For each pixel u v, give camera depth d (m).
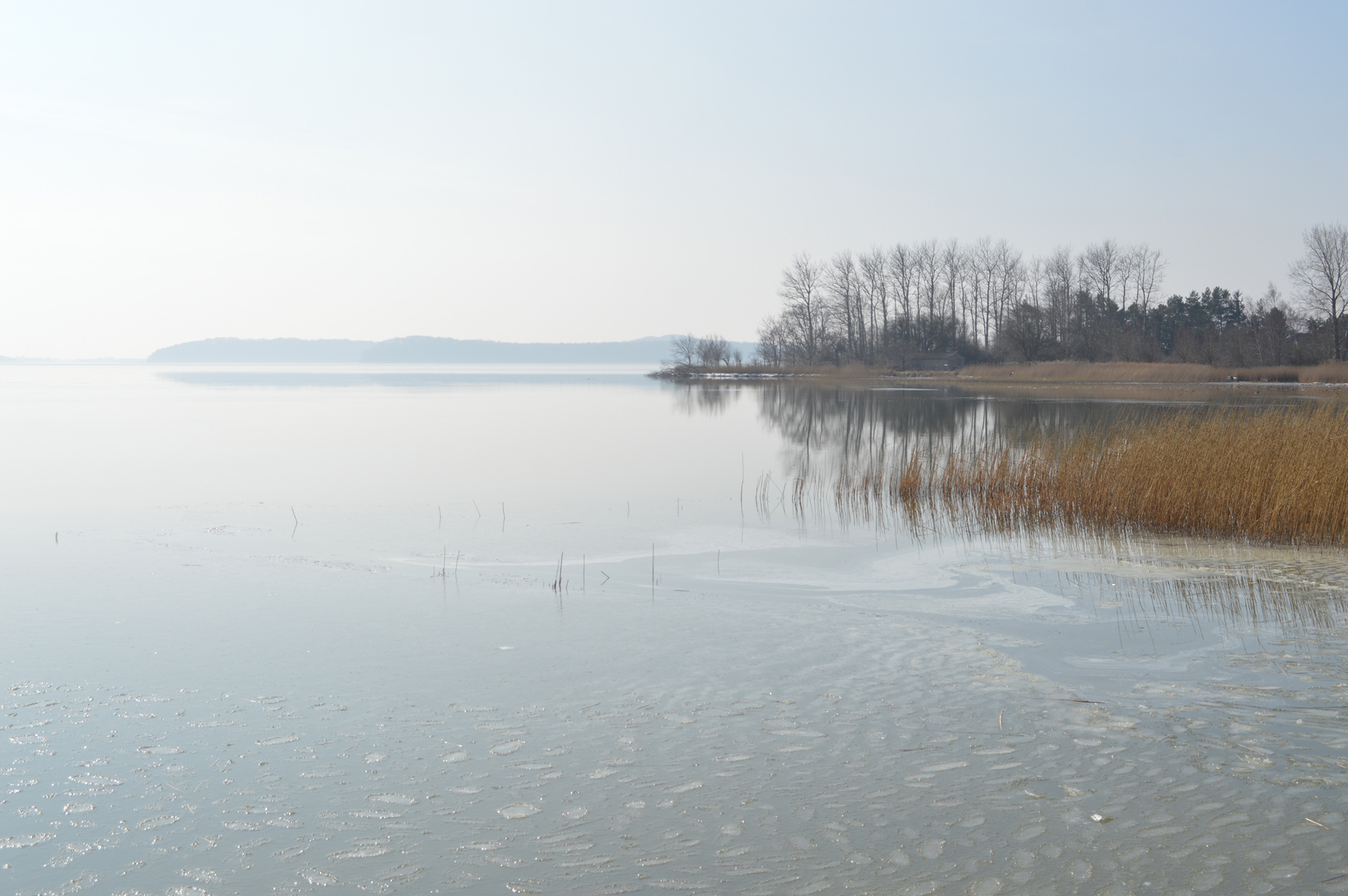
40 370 187.50
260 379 110.62
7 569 11.20
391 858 4.63
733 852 4.63
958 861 4.50
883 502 17.34
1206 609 9.31
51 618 8.97
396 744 5.98
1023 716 6.33
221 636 8.38
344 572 11.15
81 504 16.59
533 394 66.69
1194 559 11.94
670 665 7.56
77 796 5.29
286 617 9.05
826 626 8.75
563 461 23.78
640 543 13.29
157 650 7.94
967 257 109.19
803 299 109.81
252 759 5.76
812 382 88.25
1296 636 8.27
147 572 11.10
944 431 32.38
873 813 5.00
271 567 11.45
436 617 9.08
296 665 7.55
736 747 5.89
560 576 11.05
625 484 19.69
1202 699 6.63
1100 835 4.71
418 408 47.81
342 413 43.41
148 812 5.11
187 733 6.18
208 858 4.64
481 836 4.83
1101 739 5.91
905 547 13.12
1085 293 99.06
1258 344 83.50
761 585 10.67
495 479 20.36
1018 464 17.94
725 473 21.53
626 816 5.02
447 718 6.42
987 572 11.34
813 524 14.95
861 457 24.78
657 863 4.55
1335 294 83.25
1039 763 5.55
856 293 109.56
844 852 4.61
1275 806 4.95
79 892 4.34
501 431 33.53
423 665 7.56
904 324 108.44
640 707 6.61
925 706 6.56
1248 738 5.88
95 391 70.69
